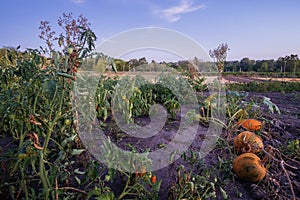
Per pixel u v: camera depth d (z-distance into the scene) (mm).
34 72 1483
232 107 3482
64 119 1755
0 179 1381
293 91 9297
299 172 2090
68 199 1373
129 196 1554
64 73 1205
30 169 1730
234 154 2309
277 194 1682
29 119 1308
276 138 2895
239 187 1832
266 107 4723
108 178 1393
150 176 1441
